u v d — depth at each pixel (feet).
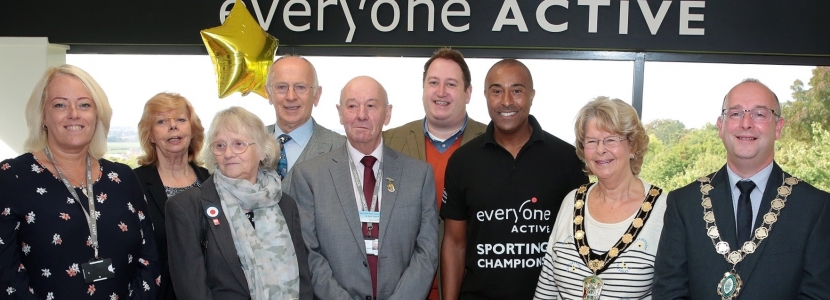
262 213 8.43
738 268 7.14
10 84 16.19
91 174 8.00
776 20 14.76
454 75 11.00
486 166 9.82
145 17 16.15
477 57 15.72
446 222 10.21
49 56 16.46
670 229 7.66
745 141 7.16
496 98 9.71
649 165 15.48
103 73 16.44
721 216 7.37
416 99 15.87
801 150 15.12
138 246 8.25
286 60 10.87
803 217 7.00
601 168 8.18
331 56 15.96
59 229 7.43
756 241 7.08
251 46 13.75
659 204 8.04
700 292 7.32
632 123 8.16
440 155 11.41
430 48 15.70
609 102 8.28
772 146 7.30
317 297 8.92
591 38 15.16
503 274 9.52
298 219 8.86
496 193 9.62
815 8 14.67
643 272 7.82
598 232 8.15
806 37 14.71
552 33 15.24
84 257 7.59
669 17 15.03
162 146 9.96
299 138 10.87
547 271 8.84
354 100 9.23
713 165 15.31
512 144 9.96
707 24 14.92
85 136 7.73
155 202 9.72
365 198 9.41
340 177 9.39
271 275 8.14
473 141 10.29
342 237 9.08
